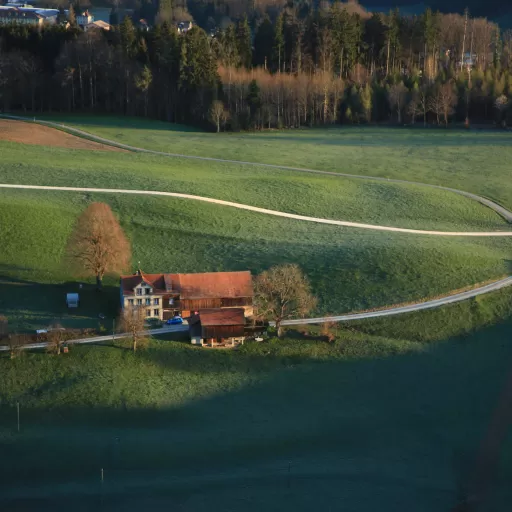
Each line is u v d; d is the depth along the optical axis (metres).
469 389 99.50
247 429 89.69
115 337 105.88
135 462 83.56
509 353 107.81
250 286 114.31
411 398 97.31
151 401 93.81
